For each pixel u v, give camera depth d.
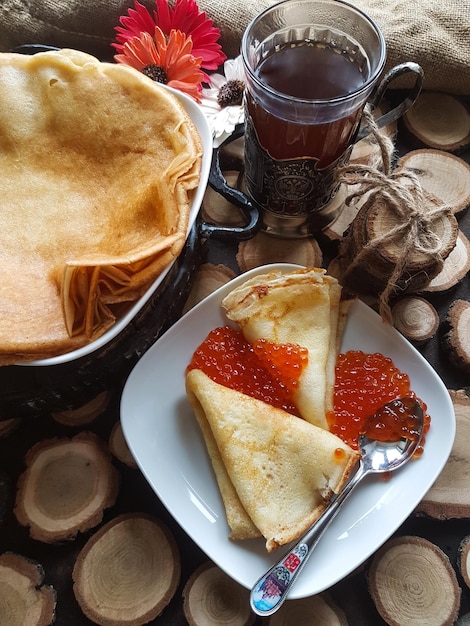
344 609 0.28
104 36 0.38
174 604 0.28
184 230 0.26
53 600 0.27
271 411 0.28
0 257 0.26
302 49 0.30
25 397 0.28
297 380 0.29
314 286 0.30
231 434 0.27
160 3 0.35
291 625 0.27
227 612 0.27
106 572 0.28
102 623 0.27
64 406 0.30
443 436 0.28
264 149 0.29
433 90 0.38
